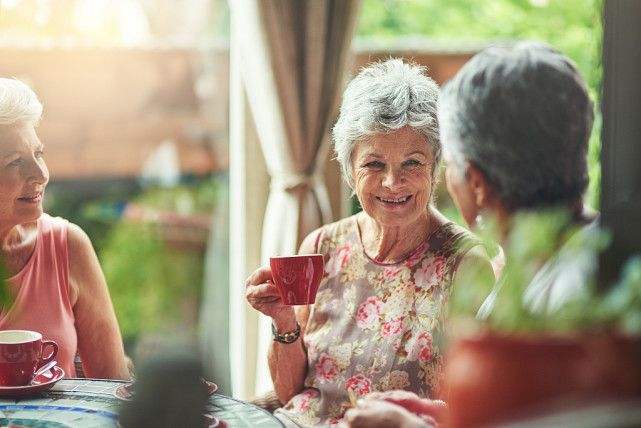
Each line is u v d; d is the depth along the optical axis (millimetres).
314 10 3494
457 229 2166
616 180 1651
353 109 2146
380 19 7398
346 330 2162
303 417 2113
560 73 1402
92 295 2328
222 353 6430
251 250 3885
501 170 1428
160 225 6852
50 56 6059
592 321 1139
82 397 1846
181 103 6641
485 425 1128
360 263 2217
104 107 6352
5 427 1615
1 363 1857
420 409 1608
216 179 6879
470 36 7320
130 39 6863
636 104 1658
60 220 2350
